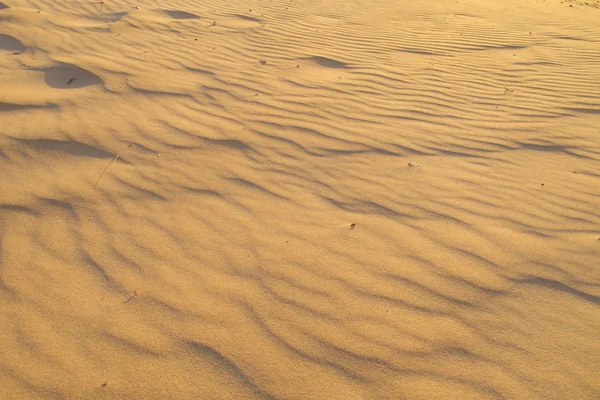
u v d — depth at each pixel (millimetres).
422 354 2064
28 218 2877
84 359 2014
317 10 8844
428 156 3771
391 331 2178
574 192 3326
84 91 4742
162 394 1875
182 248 2676
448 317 2256
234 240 2752
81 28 6840
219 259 2600
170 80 5137
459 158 3756
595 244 2762
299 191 3258
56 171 3396
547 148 3953
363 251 2686
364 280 2477
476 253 2680
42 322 2182
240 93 4891
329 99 4832
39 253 2602
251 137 3980
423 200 3184
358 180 3406
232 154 3713
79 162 3520
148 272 2496
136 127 4062
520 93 5164
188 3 8758
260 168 3531
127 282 2426
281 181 3371
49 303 2285
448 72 5770
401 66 5930
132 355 2035
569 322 2225
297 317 2244
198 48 6281
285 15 8328
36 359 2006
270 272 2516
